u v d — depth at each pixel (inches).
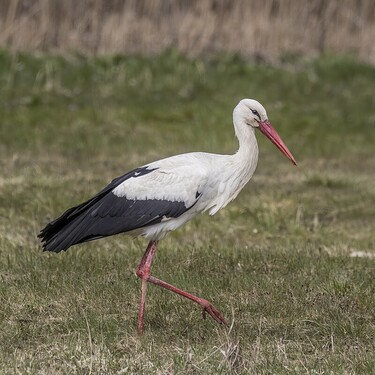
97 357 295.9
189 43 922.7
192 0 931.3
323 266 410.0
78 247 445.1
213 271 404.8
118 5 917.8
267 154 721.0
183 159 348.2
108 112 776.3
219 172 348.2
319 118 805.9
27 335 326.3
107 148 705.0
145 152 699.4
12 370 286.8
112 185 345.1
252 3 936.3
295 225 507.8
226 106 813.2
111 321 335.6
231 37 933.8
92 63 874.1
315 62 928.3
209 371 282.8
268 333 330.6
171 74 875.4
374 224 534.6
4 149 693.9
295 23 948.0
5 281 381.7
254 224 510.0
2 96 797.2
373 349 311.9
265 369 286.4
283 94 862.5
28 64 856.9
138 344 313.9
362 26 958.4
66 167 647.1
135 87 842.8
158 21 926.4
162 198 341.1
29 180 584.1
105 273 395.2
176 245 453.7
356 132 785.6
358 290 370.9
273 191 586.9
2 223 493.7
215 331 327.3
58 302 357.4
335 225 526.3
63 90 821.9
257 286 378.3
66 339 320.2
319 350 312.5
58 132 732.7
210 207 354.3
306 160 708.7
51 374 282.8
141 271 338.3
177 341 322.0
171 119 778.2
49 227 339.3
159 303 357.7
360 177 641.0
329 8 953.5
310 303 358.9
